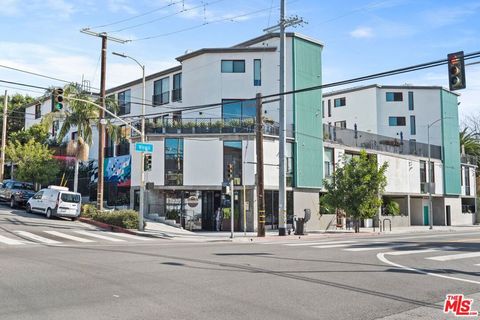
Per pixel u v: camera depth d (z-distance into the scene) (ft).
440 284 36.37
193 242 78.18
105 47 104.58
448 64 54.95
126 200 130.72
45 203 105.60
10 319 23.77
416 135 193.98
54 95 77.61
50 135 172.04
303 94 124.06
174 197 113.19
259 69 124.67
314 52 128.26
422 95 195.72
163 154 112.16
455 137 194.59
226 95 124.36
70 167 154.10
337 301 29.43
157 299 28.86
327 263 47.21
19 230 80.84
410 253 58.34
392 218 151.33
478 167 229.66
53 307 26.43
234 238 88.43
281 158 96.68
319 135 127.34
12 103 209.97
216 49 125.18
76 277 36.01
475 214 202.28
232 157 111.24
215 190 112.37
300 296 30.60
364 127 199.52
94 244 67.41
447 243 74.74
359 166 113.70
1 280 34.37
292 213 118.42
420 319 25.68
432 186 145.48
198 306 27.25
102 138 106.52
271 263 46.42
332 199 114.21
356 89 202.80
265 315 25.52
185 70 131.03
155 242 75.51
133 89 151.02
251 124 112.06
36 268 40.27
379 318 25.64
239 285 33.88
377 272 41.65
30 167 135.95
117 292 30.71
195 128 112.68
